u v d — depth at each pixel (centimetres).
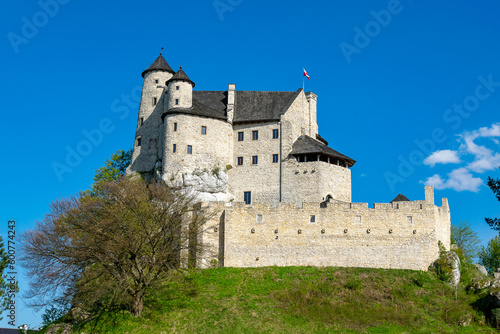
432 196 6812
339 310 5653
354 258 6500
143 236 5781
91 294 5622
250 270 6444
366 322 5488
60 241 5728
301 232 6612
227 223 6675
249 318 5556
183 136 8069
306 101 8862
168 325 5534
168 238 5947
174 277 6178
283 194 7988
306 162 8000
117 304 5812
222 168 8156
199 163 8038
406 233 6525
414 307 5728
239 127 8488
